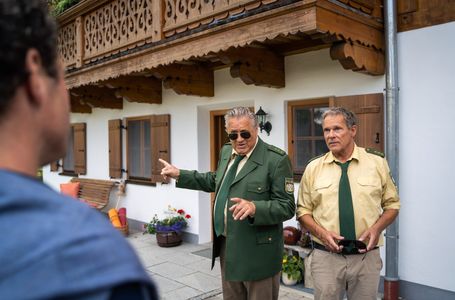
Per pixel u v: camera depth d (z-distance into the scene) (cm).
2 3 56
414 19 352
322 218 242
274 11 307
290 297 388
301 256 418
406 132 360
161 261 515
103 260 53
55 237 52
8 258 49
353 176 240
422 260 353
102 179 766
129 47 498
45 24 62
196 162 579
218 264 502
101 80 543
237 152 260
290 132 459
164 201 636
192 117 582
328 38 323
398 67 362
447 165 337
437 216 344
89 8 566
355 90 391
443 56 337
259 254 246
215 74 538
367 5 341
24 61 58
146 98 608
